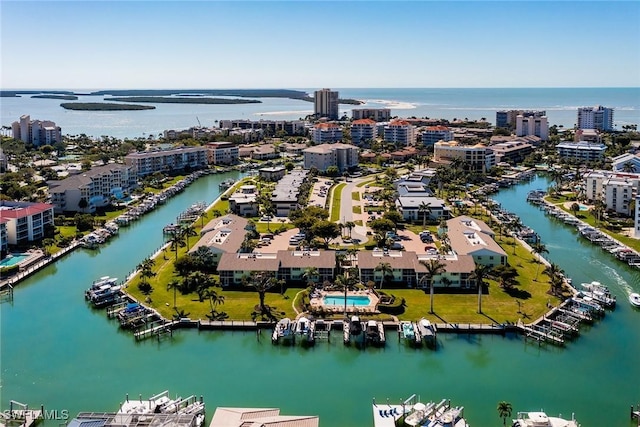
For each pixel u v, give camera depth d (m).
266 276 177.75
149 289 190.25
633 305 180.12
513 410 126.25
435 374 141.88
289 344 157.25
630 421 122.88
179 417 111.38
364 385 137.12
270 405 128.62
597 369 143.75
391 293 185.25
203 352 153.25
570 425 117.38
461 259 193.62
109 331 165.00
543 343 156.12
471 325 162.12
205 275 193.25
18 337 160.75
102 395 132.50
